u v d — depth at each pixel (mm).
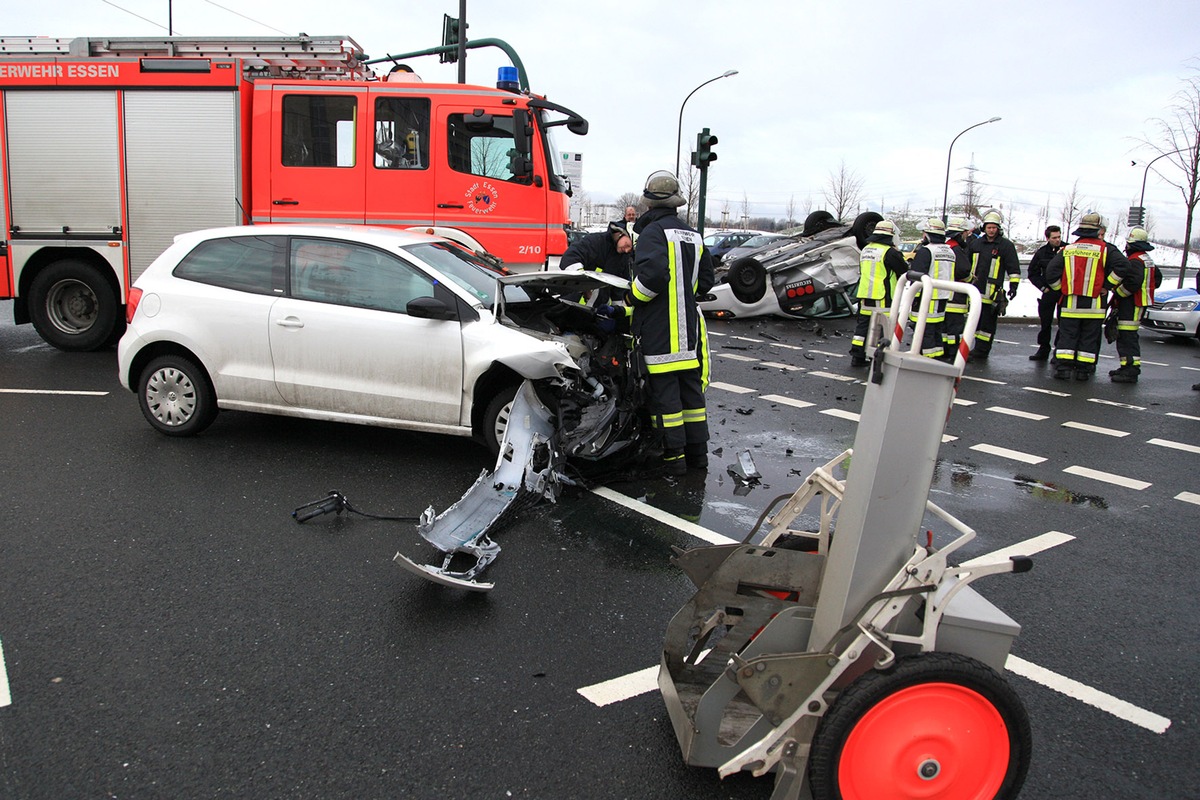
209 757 2898
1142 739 3164
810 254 14523
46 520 4832
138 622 3766
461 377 5746
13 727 3025
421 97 9039
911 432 2402
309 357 5953
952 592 2398
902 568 2434
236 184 9188
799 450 6816
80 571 4230
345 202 9203
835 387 9359
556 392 5750
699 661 3248
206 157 9188
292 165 9195
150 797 2705
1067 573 4656
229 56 9758
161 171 9242
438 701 3258
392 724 3105
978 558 4816
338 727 3080
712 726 2617
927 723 2410
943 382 2393
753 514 5344
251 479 5629
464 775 2848
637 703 3281
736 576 3055
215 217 9273
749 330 13648
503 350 5602
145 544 4574
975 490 6031
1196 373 11242
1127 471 6578
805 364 10758
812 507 5469
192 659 3492
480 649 3645
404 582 4246
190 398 6301
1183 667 3693
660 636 3803
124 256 9375
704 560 3170
